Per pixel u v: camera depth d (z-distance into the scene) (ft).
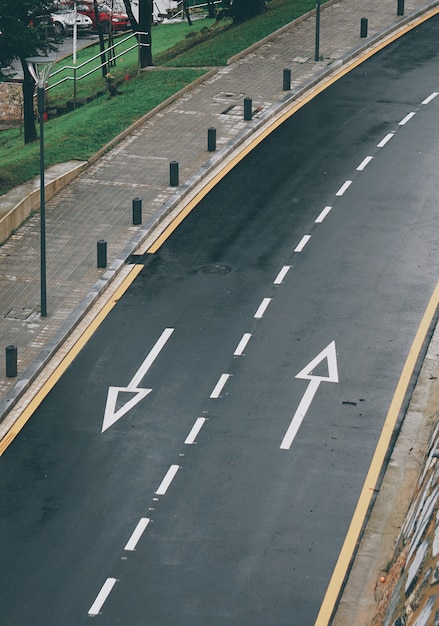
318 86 190.60
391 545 104.22
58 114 227.20
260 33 212.64
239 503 109.09
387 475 111.86
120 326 135.23
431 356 127.13
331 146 171.12
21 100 238.48
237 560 102.89
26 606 99.30
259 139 175.01
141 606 98.73
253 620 97.04
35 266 147.74
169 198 160.97
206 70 200.03
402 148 169.17
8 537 106.52
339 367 125.90
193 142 176.35
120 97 196.34
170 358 128.98
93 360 129.80
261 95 189.16
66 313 138.10
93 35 291.17
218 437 117.19
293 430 117.60
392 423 118.11
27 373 127.54
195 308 137.18
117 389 125.08
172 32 267.80
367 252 145.18
